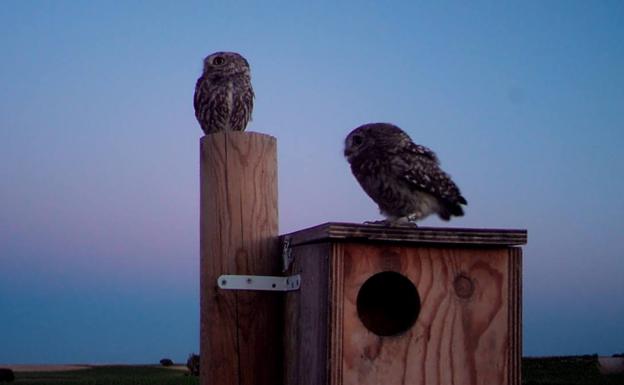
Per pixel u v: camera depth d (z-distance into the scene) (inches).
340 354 146.0
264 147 168.7
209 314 165.0
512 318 154.3
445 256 153.3
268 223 168.2
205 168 169.0
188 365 538.9
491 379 152.7
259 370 165.2
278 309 170.1
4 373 553.6
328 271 146.6
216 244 165.8
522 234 153.1
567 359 394.3
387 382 148.9
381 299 172.2
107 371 575.2
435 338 151.7
